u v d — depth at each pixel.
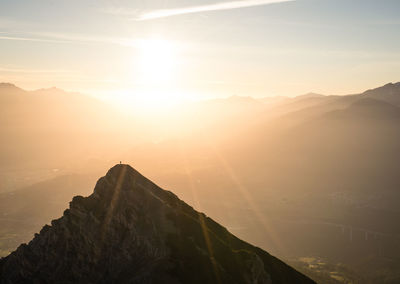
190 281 104.88
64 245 119.88
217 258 116.69
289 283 138.00
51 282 113.56
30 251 122.44
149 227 120.69
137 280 105.50
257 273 119.19
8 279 117.88
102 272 113.12
